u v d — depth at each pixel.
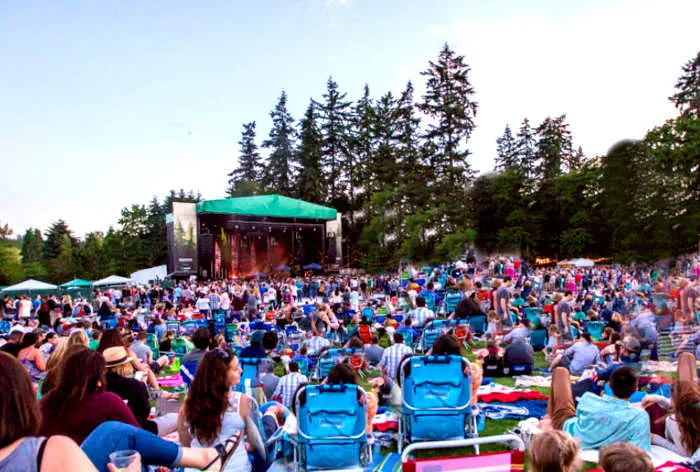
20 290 45.00
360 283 35.06
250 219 50.31
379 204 55.47
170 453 3.06
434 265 49.47
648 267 38.28
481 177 63.72
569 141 78.31
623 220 49.19
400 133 65.25
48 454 2.11
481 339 15.02
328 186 69.62
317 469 5.52
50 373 5.48
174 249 44.59
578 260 56.06
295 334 15.32
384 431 7.29
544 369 11.54
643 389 8.19
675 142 47.97
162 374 12.49
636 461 2.78
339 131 69.44
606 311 16.20
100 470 2.92
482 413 7.89
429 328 13.66
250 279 48.62
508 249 61.25
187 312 21.25
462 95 61.12
